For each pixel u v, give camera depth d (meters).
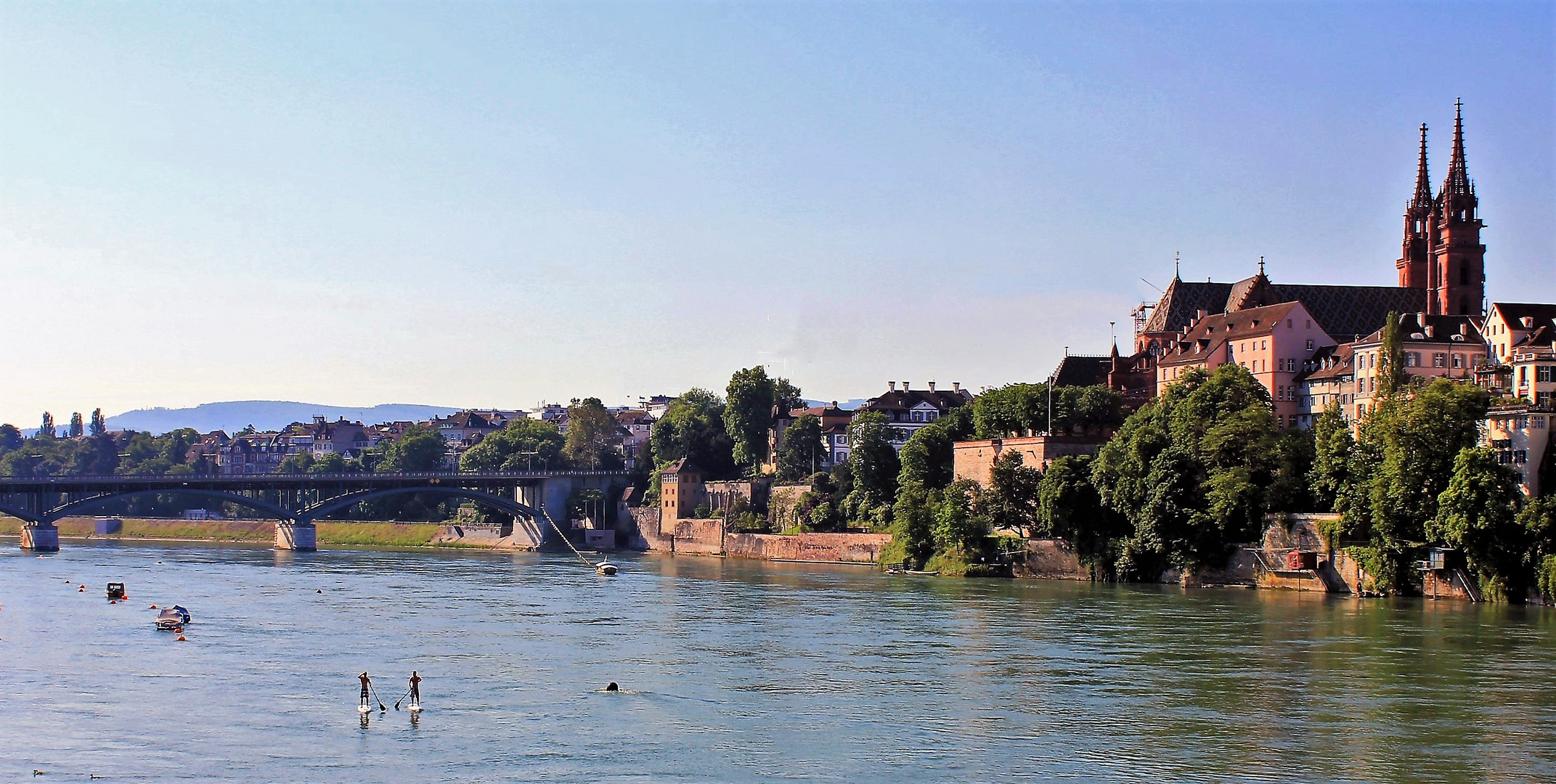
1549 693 103.56
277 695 103.38
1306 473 181.62
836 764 84.56
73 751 87.19
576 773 82.56
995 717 96.44
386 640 131.62
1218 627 138.00
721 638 132.88
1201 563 183.25
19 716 96.25
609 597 174.50
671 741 89.81
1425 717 96.00
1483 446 164.00
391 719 95.69
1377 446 170.38
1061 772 83.06
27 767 83.56
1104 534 196.12
